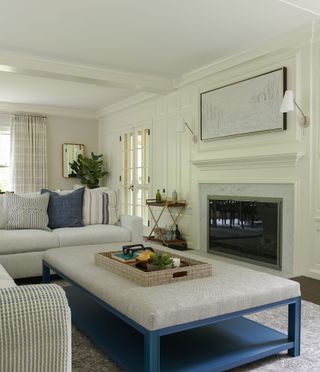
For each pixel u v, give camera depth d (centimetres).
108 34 379
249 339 197
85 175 753
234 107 440
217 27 360
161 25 357
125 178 713
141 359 174
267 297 179
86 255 257
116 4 316
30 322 90
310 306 273
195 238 518
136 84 514
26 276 327
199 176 509
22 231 343
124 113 708
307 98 358
